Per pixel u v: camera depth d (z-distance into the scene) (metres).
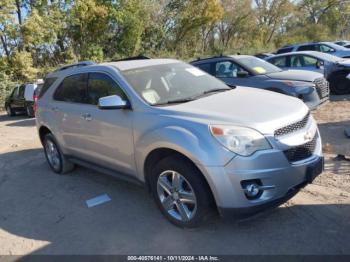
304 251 3.65
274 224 4.15
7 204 5.57
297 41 51.22
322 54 12.84
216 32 49.03
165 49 37.47
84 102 5.46
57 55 28.52
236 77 9.57
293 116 3.97
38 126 6.75
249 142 3.63
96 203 5.22
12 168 7.43
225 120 3.80
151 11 34.19
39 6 26.00
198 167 3.75
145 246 4.01
